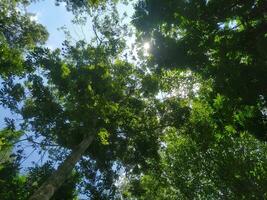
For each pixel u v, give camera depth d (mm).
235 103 10188
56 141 21391
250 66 9625
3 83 21375
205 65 10773
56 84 20781
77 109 19156
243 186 24422
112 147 21656
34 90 21469
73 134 20719
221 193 25891
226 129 10992
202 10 10453
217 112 10867
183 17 10578
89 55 22391
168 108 22125
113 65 22672
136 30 11180
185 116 21375
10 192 18688
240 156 24969
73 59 22328
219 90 10297
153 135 22031
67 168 16734
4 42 25906
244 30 10055
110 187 22141
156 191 28234
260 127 10117
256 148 24891
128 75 22469
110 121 20984
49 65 20922
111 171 22234
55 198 19828
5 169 19781
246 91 9648
